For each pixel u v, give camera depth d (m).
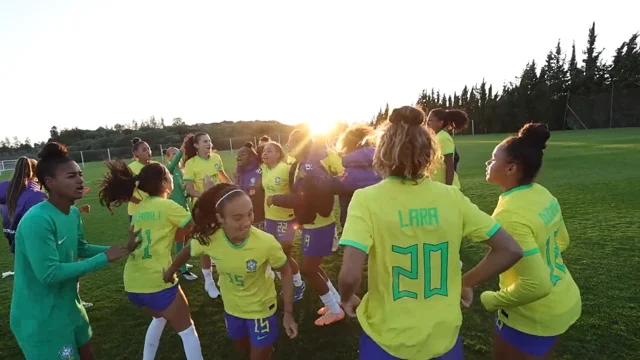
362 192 1.61
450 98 65.25
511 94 52.50
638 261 4.66
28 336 2.14
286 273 2.69
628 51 47.34
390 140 1.54
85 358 2.47
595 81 49.62
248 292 2.59
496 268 1.57
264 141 6.50
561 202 7.80
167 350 3.41
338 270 5.14
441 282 1.57
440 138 4.68
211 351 3.35
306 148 3.63
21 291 2.16
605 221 6.34
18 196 3.30
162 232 2.88
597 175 10.75
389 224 1.53
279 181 4.33
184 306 2.97
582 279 4.23
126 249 2.46
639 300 3.73
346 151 3.64
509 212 1.91
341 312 3.80
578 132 38.00
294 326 2.62
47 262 2.09
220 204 2.40
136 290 2.82
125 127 65.25
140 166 5.77
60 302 2.22
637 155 14.94
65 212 2.36
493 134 50.34
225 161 25.59
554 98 50.12
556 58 55.19
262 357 2.64
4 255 6.91
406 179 1.57
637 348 3.01
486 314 3.68
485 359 3.00
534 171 1.99
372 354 1.60
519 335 2.00
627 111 44.59
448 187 1.63
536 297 1.81
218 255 2.54
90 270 2.24
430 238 1.54
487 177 2.18
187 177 5.57
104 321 3.98
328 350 3.29
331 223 3.75
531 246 1.81
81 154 32.78
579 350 3.01
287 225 4.36
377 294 1.61
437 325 1.53
